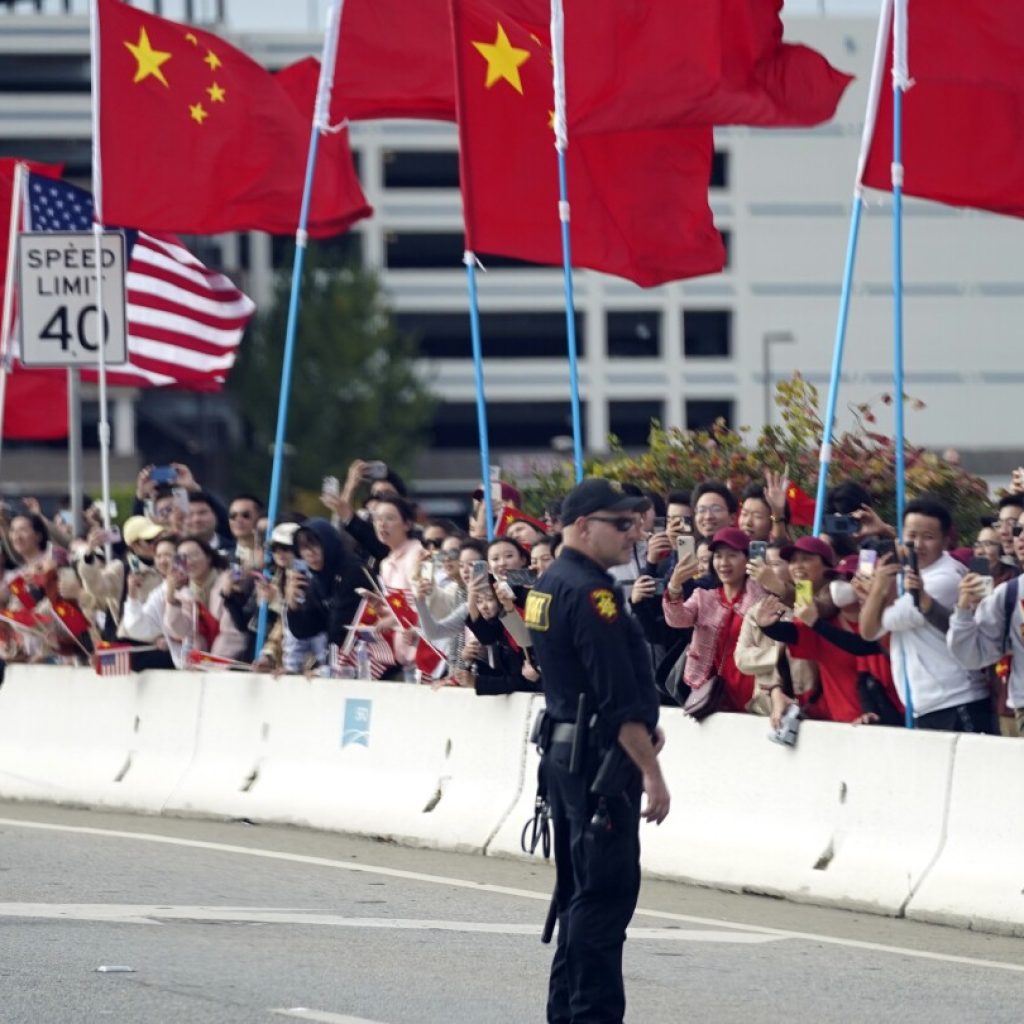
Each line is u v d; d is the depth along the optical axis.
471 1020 24.97
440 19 55.16
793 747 37.47
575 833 24.28
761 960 30.14
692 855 38.56
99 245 56.00
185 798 47.88
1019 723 35.78
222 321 65.62
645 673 24.53
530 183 51.19
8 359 67.56
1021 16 43.66
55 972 27.31
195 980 26.94
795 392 61.59
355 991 26.52
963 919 33.91
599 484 24.62
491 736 42.50
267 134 58.53
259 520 54.06
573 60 48.19
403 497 49.81
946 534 37.16
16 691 53.31
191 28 58.16
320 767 45.88
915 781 35.50
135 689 50.25
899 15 43.62
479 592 40.19
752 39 47.75
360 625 46.28
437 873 38.62
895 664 37.34
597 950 23.98
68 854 39.75
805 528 49.22
